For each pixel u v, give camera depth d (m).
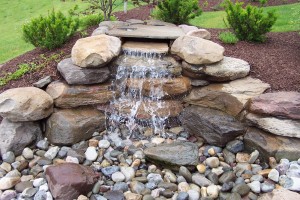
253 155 4.30
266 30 5.95
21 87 4.88
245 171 4.14
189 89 5.08
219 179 4.06
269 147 4.21
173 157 4.23
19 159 4.43
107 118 5.08
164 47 5.38
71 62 5.04
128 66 5.11
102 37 5.16
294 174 3.91
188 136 4.94
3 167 4.25
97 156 4.53
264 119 4.33
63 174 3.86
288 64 5.17
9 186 3.97
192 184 4.04
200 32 5.65
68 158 4.40
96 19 7.13
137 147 4.70
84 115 4.89
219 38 6.12
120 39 5.65
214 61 4.77
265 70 5.04
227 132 4.50
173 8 6.82
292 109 4.18
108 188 3.95
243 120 4.59
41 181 3.99
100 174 4.19
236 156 4.44
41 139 4.77
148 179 4.10
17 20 11.71
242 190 3.80
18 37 9.45
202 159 4.45
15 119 4.53
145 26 6.39
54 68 5.29
